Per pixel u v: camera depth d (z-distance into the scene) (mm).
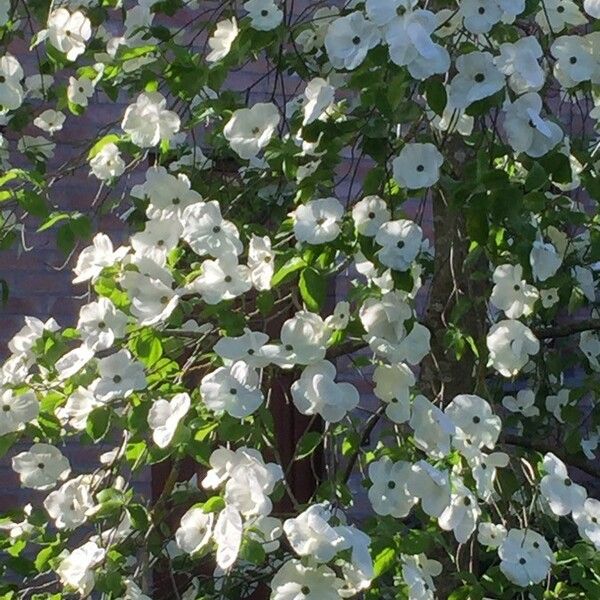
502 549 1432
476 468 1416
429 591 1393
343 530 1257
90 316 1417
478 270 1924
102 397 1380
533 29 1763
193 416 1503
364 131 1430
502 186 1346
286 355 1352
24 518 1765
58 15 1733
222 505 1311
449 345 1724
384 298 1416
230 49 1632
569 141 1753
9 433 1524
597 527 1417
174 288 1564
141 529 1587
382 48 1329
